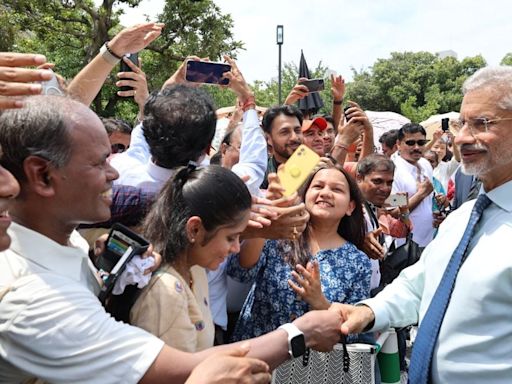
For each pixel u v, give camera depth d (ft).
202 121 6.35
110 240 4.93
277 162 12.55
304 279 6.88
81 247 5.23
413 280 7.13
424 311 6.59
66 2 49.24
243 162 8.57
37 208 4.50
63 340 4.02
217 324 8.00
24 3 47.98
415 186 17.29
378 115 37.29
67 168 4.39
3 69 4.13
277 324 7.78
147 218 5.58
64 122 4.36
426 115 113.09
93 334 4.10
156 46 50.93
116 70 46.50
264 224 6.46
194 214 5.26
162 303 4.86
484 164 6.02
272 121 12.37
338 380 6.89
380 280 10.57
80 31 52.70
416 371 6.22
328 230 8.39
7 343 4.11
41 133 4.29
